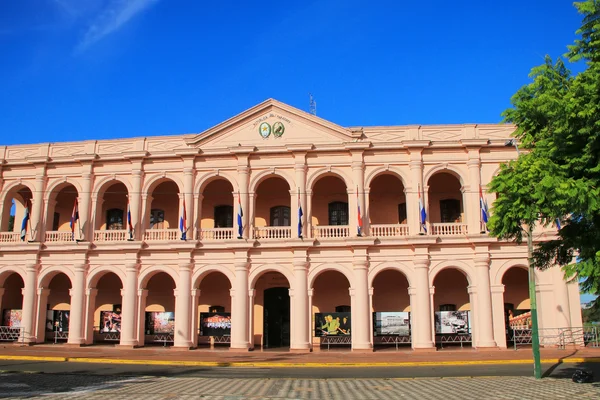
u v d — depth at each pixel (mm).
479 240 30234
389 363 24562
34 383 18203
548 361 24438
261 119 33188
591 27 14578
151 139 34188
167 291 36281
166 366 24328
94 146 34594
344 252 31156
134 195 33312
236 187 32625
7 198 35250
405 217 35188
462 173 31734
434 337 29938
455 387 17141
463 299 33906
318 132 32656
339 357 27375
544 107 14875
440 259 30734
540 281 30375
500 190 15492
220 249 31938
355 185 31703
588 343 29797
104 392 16000
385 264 30875
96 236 33844
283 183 35688
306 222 31625
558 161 14969
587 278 14898
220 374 21219
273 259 31516
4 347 31766
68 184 35188
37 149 35312
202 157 33250
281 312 34938
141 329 32188
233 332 30859
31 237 33938
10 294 36844
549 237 29844
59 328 33625
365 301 30297
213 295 35625
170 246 32125
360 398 15000
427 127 32312
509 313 33125
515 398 14609
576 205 13438
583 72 14328
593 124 13703
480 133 32156
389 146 31844
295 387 17391
